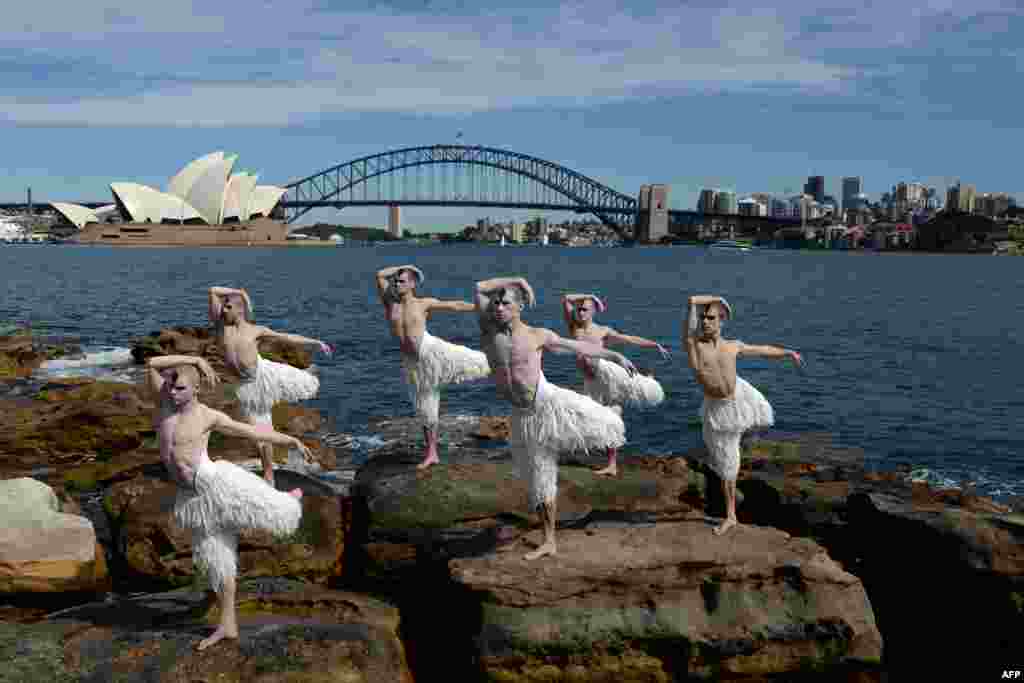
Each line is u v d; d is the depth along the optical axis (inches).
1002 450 700.7
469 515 357.1
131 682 233.5
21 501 354.0
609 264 5782.5
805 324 1866.4
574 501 385.4
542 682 270.8
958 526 320.8
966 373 1137.4
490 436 697.6
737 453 325.1
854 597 286.0
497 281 288.5
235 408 597.3
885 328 1782.7
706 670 275.3
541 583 277.0
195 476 252.4
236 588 301.7
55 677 234.2
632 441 731.4
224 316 365.4
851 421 815.7
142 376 979.9
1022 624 297.7
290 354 1030.4
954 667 317.1
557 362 1194.0
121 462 537.0
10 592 331.0
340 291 2802.7
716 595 282.4
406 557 349.4
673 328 1776.6
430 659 297.6
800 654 278.7
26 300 2226.9
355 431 729.6
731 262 6540.4
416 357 393.4
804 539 312.7
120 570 366.9
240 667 240.5
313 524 362.9
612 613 274.4
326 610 293.6
